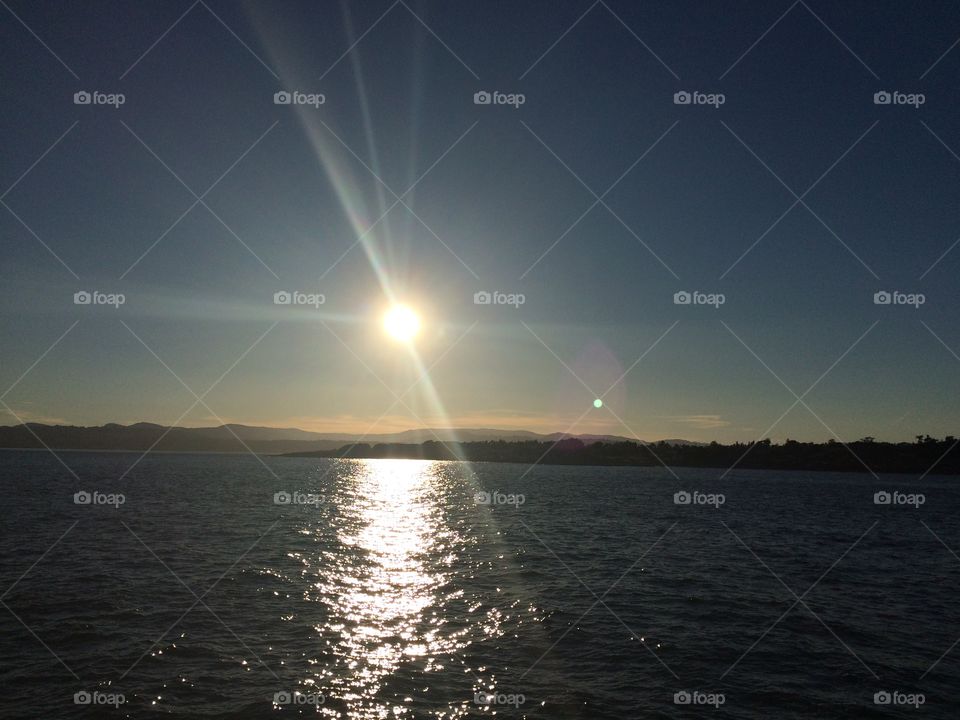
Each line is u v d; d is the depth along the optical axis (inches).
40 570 1342.3
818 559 1737.2
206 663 824.3
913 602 1242.0
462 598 1182.9
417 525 2373.3
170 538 1822.1
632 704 732.7
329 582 1291.8
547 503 3400.6
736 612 1122.7
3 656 841.5
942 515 3174.2
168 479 4633.4
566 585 1307.8
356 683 770.8
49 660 829.2
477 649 898.1
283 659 844.0
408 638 937.5
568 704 728.3
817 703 753.6
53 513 2358.5
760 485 5433.1
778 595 1264.8
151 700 716.0
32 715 678.5
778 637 986.7
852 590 1336.1
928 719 723.4
